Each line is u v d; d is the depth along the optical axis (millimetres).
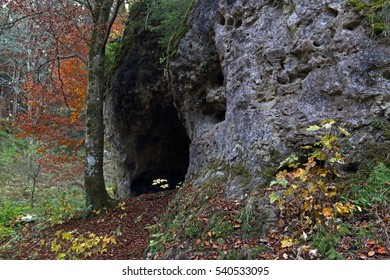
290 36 5129
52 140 12383
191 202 5457
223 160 5676
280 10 5406
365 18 4422
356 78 4387
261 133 5086
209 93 7066
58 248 5359
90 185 8773
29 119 10906
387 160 4074
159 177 11023
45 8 8844
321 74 4711
